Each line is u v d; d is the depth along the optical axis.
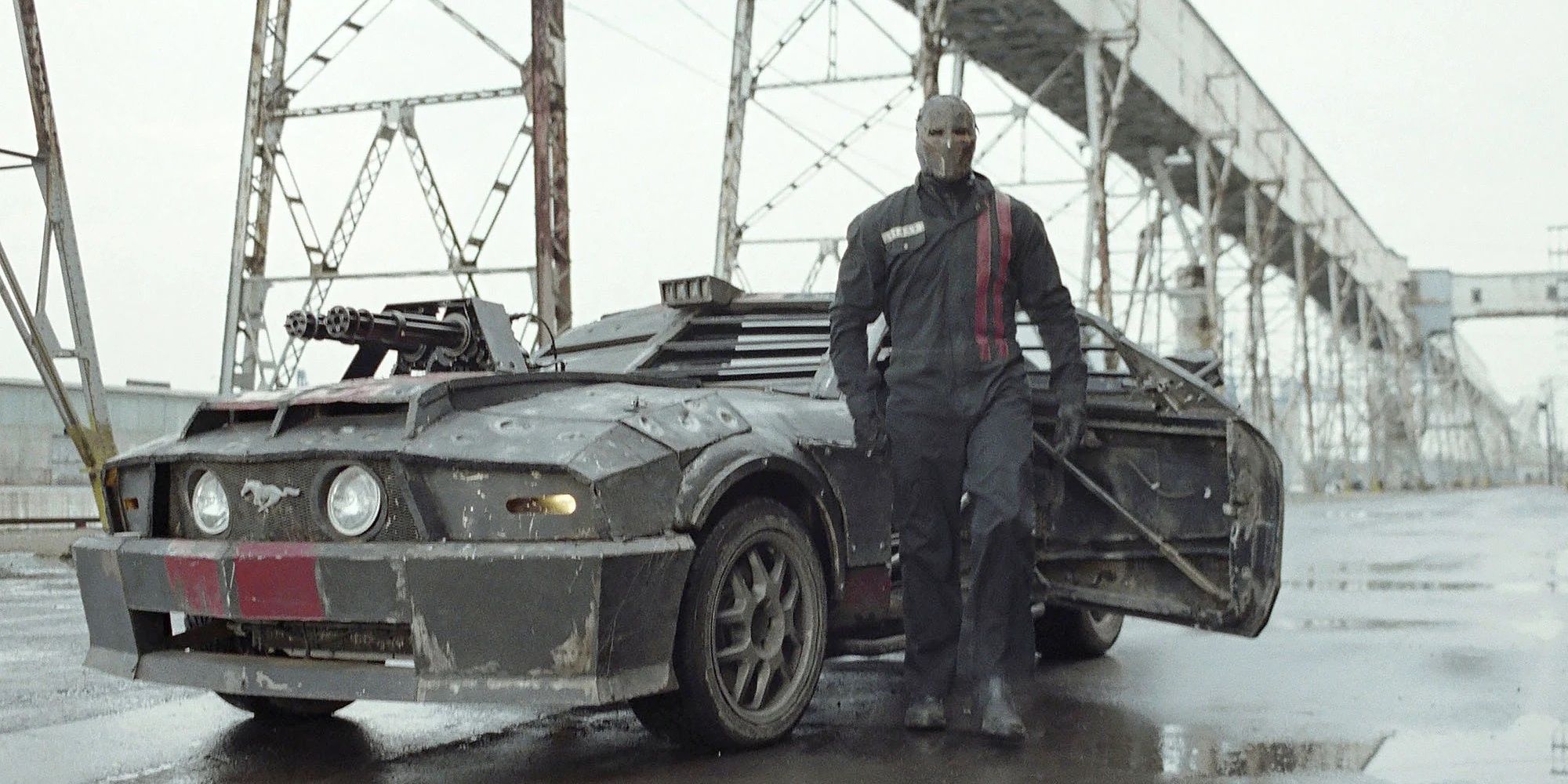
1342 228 46.75
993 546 3.32
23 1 9.63
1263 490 3.67
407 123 11.82
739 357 4.28
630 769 3.04
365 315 3.56
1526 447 128.38
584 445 2.83
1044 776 2.94
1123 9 19.56
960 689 4.02
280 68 12.77
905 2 17.09
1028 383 3.51
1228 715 3.72
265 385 12.58
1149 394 3.90
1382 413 59.75
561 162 11.27
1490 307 64.19
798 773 2.97
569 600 2.72
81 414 20.98
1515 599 7.13
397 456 2.82
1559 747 3.25
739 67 15.41
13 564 9.64
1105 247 18.88
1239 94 29.77
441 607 2.75
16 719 3.74
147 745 3.39
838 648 3.50
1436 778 2.92
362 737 3.49
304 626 3.07
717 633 3.10
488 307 3.86
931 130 3.38
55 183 9.77
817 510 3.39
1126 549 3.96
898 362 3.42
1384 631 5.70
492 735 3.49
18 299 9.51
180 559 3.02
